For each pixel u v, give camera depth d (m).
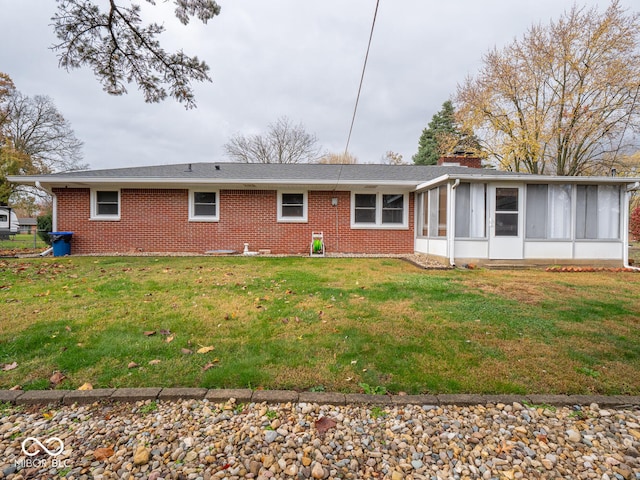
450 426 2.07
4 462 1.75
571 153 19.08
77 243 11.08
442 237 8.98
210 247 11.38
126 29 4.73
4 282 5.95
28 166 23.48
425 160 34.09
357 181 10.55
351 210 11.62
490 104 20.00
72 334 3.39
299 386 2.46
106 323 3.73
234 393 2.34
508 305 4.63
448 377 2.59
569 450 1.87
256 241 11.48
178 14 4.69
